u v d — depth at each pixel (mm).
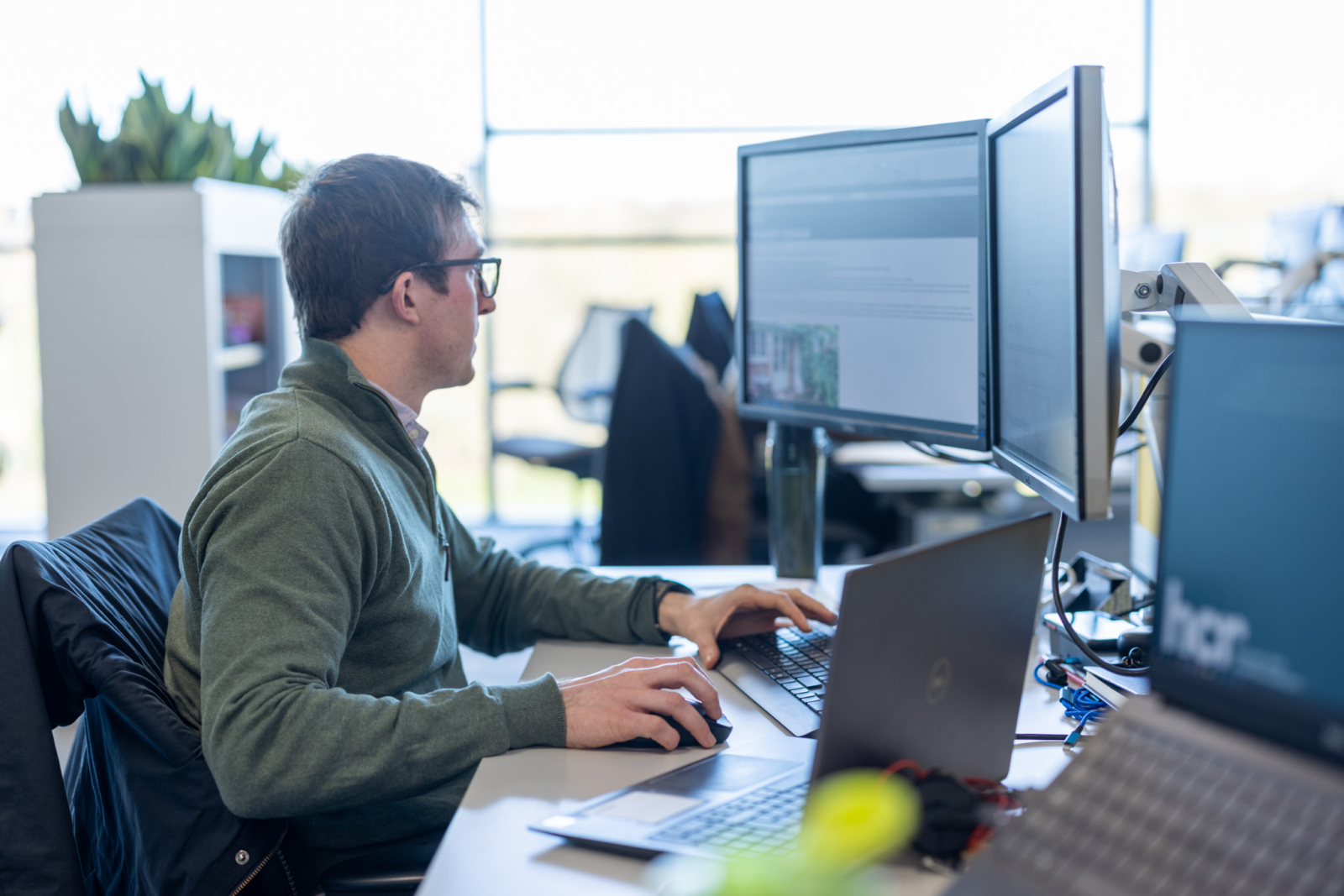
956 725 818
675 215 5035
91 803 1189
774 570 1685
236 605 997
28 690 1008
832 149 1455
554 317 5207
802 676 1183
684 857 736
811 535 1653
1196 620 606
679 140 4922
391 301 1237
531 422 5516
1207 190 4875
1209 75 4766
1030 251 1053
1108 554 2617
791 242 1547
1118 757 617
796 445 1636
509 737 994
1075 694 1094
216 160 2957
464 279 1285
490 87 4836
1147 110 4809
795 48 4785
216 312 2684
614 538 2643
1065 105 883
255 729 947
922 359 1375
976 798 730
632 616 1367
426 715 981
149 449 2682
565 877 753
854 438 2736
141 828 1017
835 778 724
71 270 2637
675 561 2637
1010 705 870
